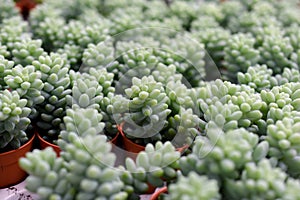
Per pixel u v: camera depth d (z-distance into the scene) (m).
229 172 0.32
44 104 0.41
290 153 0.34
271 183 0.31
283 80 0.45
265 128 0.39
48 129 0.42
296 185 0.32
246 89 0.42
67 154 0.34
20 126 0.39
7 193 0.41
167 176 0.35
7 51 0.48
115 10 0.63
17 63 0.45
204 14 0.64
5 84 0.42
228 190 0.33
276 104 0.40
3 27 0.53
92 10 0.60
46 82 0.40
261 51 0.51
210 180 0.33
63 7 0.62
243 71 0.50
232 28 0.61
